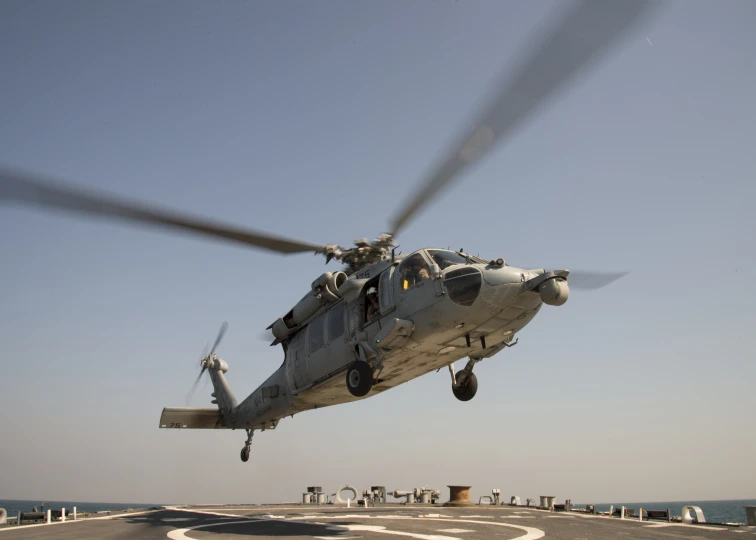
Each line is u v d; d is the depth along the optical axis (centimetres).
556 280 1427
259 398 2353
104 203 1030
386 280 1681
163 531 1424
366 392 1642
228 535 1297
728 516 15112
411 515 1909
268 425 2466
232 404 2650
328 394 2009
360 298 1769
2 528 1566
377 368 1647
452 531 1346
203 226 1312
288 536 1261
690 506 1748
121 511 2367
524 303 1518
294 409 2214
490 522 1611
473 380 1925
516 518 1753
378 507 2538
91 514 2161
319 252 1756
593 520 1711
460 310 1499
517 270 1531
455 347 1662
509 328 1597
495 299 1488
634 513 1952
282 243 1567
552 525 1512
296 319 2011
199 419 2716
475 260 1625
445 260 1603
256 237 1482
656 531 1374
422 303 1555
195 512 2239
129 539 1245
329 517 1833
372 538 1208
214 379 2798
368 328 1706
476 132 704
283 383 2148
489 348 1797
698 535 1284
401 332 1555
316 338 1922
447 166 948
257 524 1598
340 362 1814
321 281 1822
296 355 2028
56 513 1964
